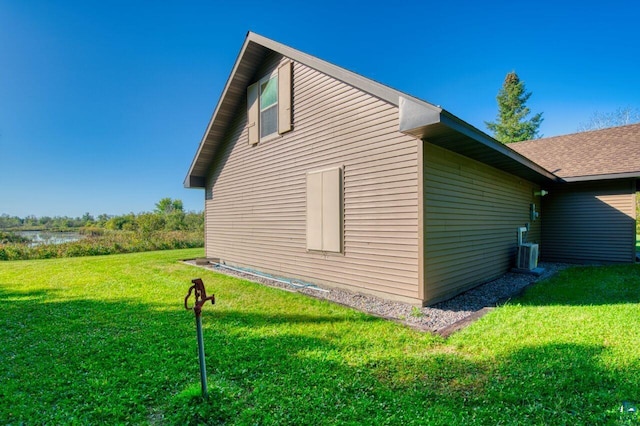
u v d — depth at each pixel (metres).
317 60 5.69
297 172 6.93
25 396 2.36
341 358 2.92
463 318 4.22
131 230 19.22
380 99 4.77
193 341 3.39
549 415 2.04
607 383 2.41
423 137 4.53
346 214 5.83
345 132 5.82
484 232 6.52
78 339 3.51
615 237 8.89
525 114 30.53
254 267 8.33
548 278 6.89
